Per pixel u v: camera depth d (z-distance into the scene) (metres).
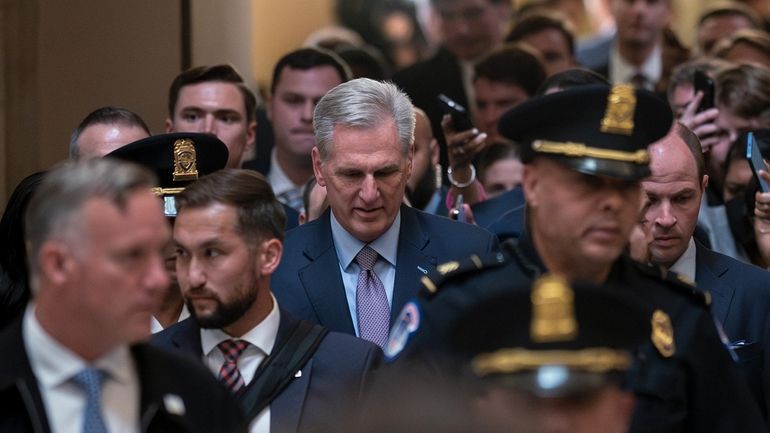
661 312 6.01
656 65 14.99
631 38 14.92
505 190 10.70
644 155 5.74
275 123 11.12
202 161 7.77
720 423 6.14
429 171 10.05
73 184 5.09
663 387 5.93
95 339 5.24
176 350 6.22
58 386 5.30
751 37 13.26
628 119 5.74
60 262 5.10
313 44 14.94
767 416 7.33
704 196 9.84
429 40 20.50
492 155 10.88
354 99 7.48
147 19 11.52
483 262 5.98
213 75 10.07
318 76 11.01
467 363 4.27
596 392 4.06
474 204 9.56
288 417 6.59
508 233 8.52
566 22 14.46
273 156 11.27
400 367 5.66
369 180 7.42
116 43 11.30
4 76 10.57
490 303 4.37
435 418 3.65
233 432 5.80
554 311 4.32
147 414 5.44
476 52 14.37
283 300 7.59
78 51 11.03
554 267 5.88
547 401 4.02
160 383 5.53
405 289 7.57
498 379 4.10
